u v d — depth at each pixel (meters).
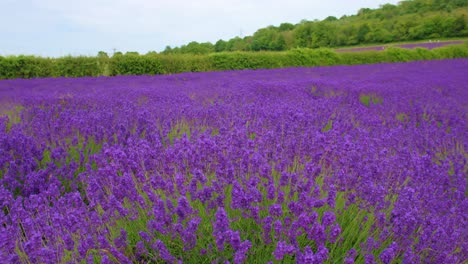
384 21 56.06
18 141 4.47
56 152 4.32
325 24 52.97
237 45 53.94
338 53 27.95
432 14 57.75
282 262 2.31
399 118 7.01
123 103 7.09
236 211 2.62
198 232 2.52
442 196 3.24
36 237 2.13
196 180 2.67
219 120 5.36
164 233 2.39
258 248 2.34
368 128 5.55
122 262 2.24
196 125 5.42
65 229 2.54
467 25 50.84
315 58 26.25
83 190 3.97
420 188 3.07
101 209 2.89
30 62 18.73
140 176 3.02
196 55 23.28
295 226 2.25
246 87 10.02
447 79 12.61
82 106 7.56
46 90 10.95
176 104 6.86
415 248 2.44
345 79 13.30
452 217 2.80
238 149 3.39
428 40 51.84
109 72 20.33
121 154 3.14
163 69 21.25
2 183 3.73
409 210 2.54
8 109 7.26
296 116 5.02
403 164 3.56
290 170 3.49
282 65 24.94
